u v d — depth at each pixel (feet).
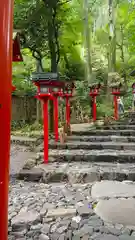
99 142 18.24
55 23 25.59
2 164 3.76
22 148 22.48
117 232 7.08
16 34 10.48
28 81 36.81
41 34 24.04
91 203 9.21
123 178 12.21
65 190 10.86
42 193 10.48
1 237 3.78
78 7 34.14
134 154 14.92
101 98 41.14
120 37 46.21
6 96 3.73
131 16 42.60
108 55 43.60
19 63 36.42
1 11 3.62
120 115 29.53
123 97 41.22
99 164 14.17
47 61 34.04
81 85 39.65
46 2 22.43
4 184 3.80
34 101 38.34
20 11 21.95
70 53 34.88
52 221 7.87
